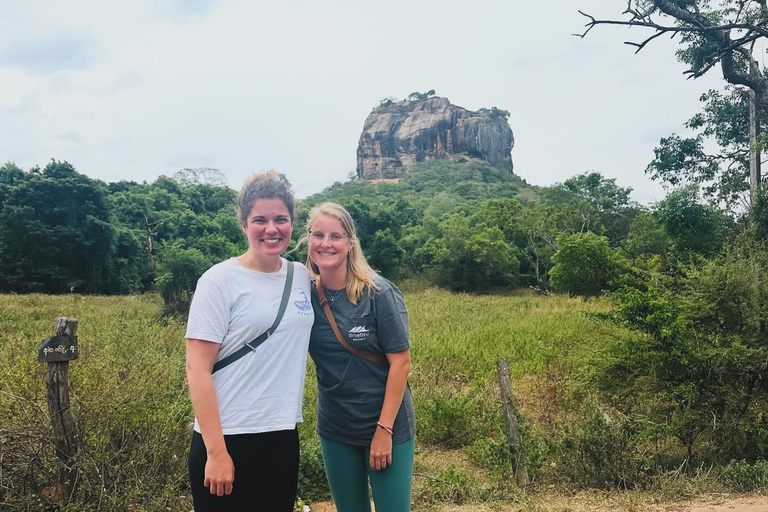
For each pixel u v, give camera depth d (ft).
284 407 7.75
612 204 143.33
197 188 204.44
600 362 21.08
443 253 137.90
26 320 44.73
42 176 118.42
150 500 14.01
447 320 53.26
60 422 13.34
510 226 150.10
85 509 12.99
